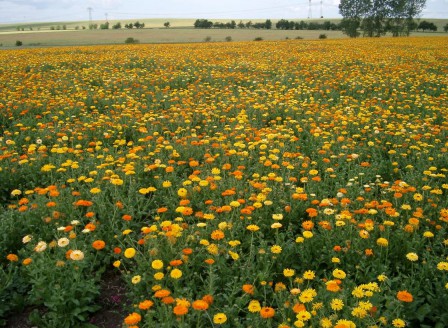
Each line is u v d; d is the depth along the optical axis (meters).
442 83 17.08
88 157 8.50
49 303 4.20
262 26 114.81
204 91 15.13
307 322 3.82
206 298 3.86
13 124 11.08
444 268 4.29
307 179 6.84
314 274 4.59
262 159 7.75
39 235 5.55
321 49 33.62
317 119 11.12
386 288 4.19
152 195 7.17
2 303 4.48
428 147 8.88
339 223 5.11
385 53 29.23
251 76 18.66
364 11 73.25
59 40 76.44
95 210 6.07
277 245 5.03
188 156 8.60
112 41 70.06
